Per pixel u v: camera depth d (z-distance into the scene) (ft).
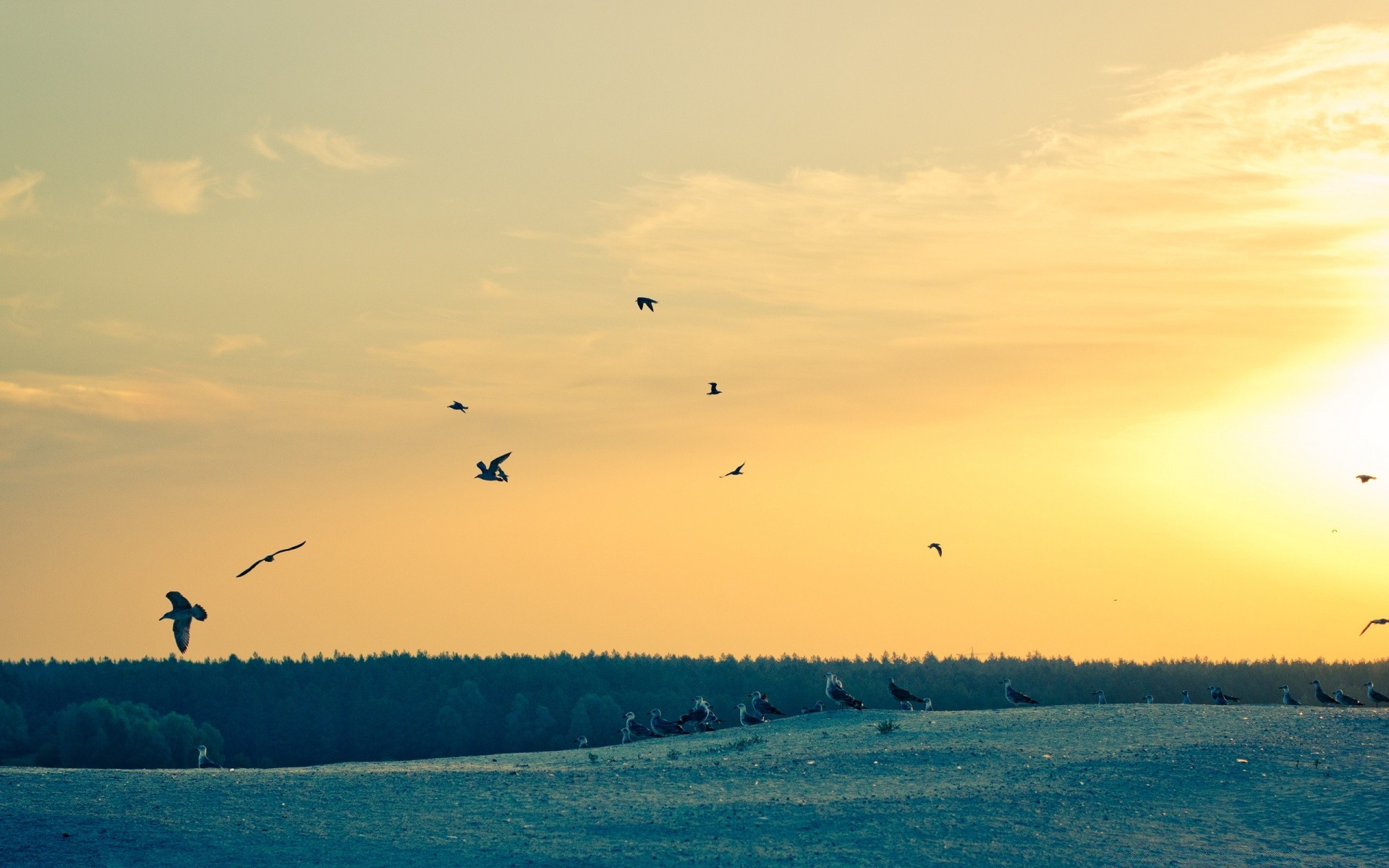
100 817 111.86
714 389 161.99
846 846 105.70
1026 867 100.22
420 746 572.10
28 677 628.69
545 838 108.78
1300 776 127.44
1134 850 104.58
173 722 451.53
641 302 140.87
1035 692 637.30
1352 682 655.35
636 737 204.13
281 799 123.34
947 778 130.21
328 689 628.28
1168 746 140.97
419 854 103.40
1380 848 104.88
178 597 80.28
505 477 144.56
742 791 127.44
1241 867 100.12
